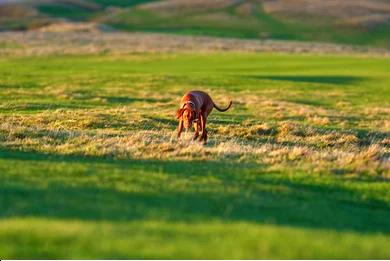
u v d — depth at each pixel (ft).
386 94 151.33
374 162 56.85
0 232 31.89
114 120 88.22
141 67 201.05
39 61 216.54
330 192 48.57
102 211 36.86
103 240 31.58
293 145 75.72
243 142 72.59
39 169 47.19
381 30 463.83
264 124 88.33
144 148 60.34
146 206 38.75
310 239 34.04
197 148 60.29
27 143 62.64
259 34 447.01
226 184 46.65
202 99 69.05
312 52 284.20
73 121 85.40
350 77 179.11
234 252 30.89
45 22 470.80
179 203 40.32
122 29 467.93
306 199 45.50
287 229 35.81
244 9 549.13
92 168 48.93
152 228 34.09
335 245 33.50
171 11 551.59
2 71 172.24
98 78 160.97
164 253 30.30
